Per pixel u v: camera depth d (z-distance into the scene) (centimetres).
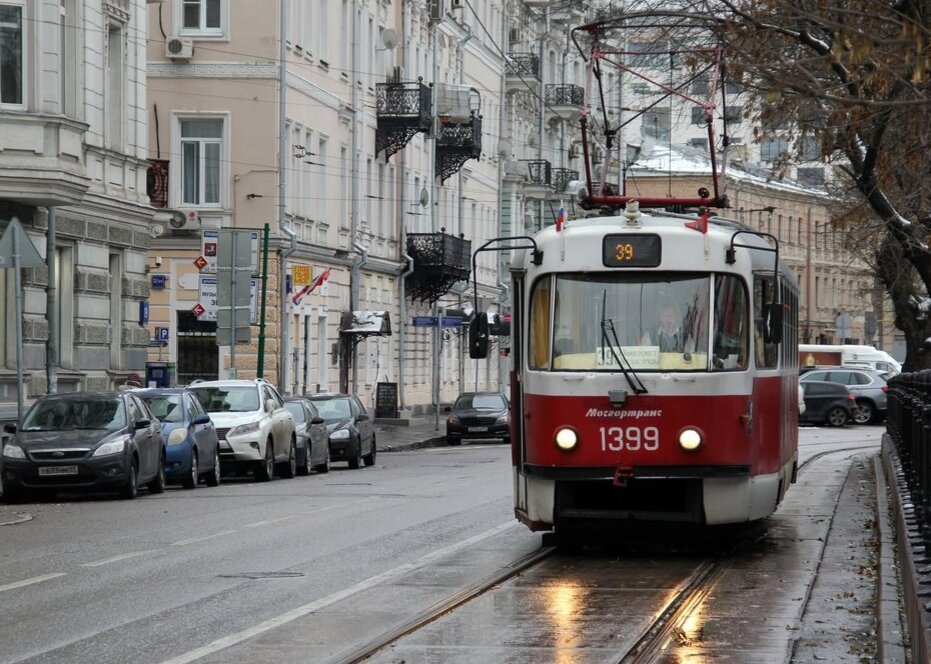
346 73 7788
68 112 4822
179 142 6812
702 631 1723
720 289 2381
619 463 2330
